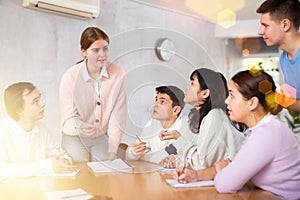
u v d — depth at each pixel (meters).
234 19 4.57
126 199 1.30
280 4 2.01
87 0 2.76
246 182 1.40
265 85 1.45
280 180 1.38
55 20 2.76
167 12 3.92
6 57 2.45
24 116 2.00
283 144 1.36
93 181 1.60
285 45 2.10
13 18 2.48
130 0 3.43
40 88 2.67
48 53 2.71
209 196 1.33
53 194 1.37
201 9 4.06
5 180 1.64
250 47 5.22
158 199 1.30
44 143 2.10
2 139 1.91
